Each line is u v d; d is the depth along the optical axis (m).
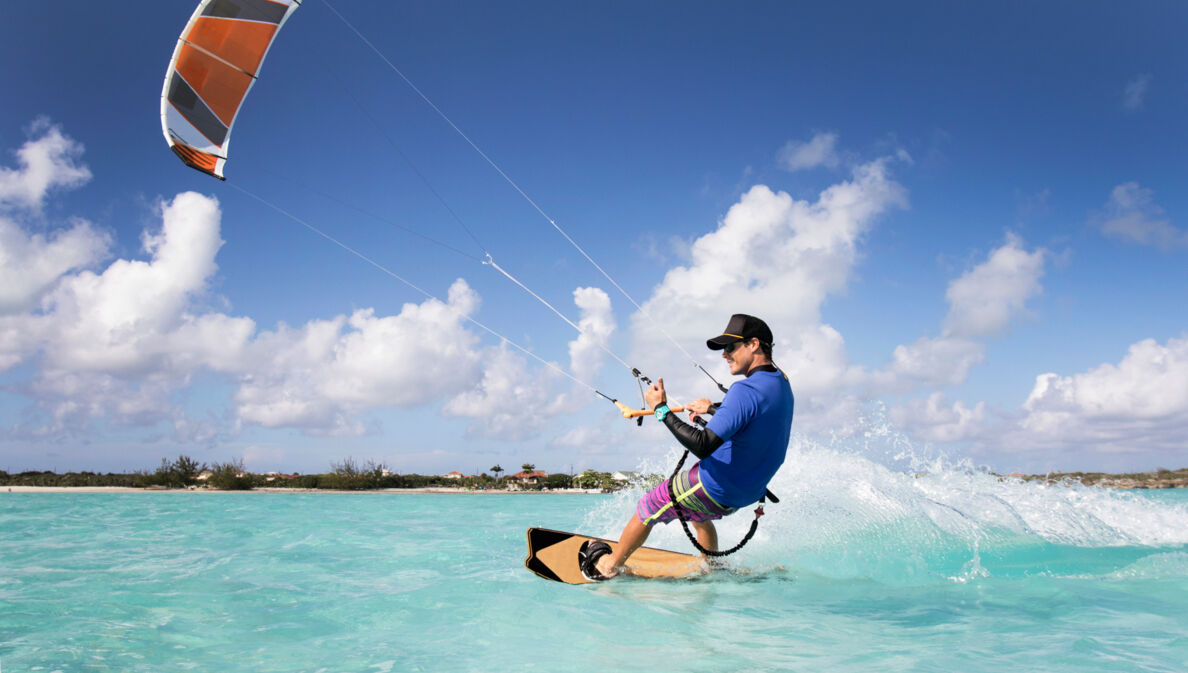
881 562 3.77
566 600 3.13
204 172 5.24
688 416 3.90
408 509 11.98
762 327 3.56
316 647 2.34
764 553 4.16
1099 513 5.10
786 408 3.46
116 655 2.23
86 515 9.34
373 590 3.38
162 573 3.96
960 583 3.44
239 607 2.99
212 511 10.57
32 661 2.15
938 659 2.14
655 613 2.86
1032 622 2.64
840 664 2.10
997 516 4.73
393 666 2.10
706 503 3.53
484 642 2.40
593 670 2.05
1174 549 4.18
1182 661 2.08
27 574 3.92
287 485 30.17
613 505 6.07
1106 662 2.07
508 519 9.02
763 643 2.37
